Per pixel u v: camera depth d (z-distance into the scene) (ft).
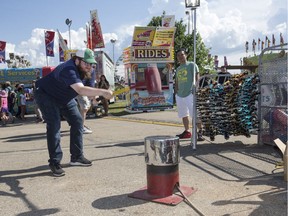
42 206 11.70
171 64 50.72
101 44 59.57
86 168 16.51
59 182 14.42
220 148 20.21
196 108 20.86
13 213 11.17
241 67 43.60
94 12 59.00
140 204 11.48
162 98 50.55
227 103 20.22
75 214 10.89
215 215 10.37
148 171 12.00
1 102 42.45
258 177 14.08
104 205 11.54
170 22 59.82
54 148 15.35
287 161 13.34
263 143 20.58
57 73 15.07
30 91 55.88
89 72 15.89
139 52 48.96
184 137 24.00
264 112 20.17
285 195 11.89
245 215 10.30
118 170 15.92
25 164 17.98
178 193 12.20
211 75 21.45
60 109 16.40
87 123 38.22
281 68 18.60
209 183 13.50
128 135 26.99
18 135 30.45
